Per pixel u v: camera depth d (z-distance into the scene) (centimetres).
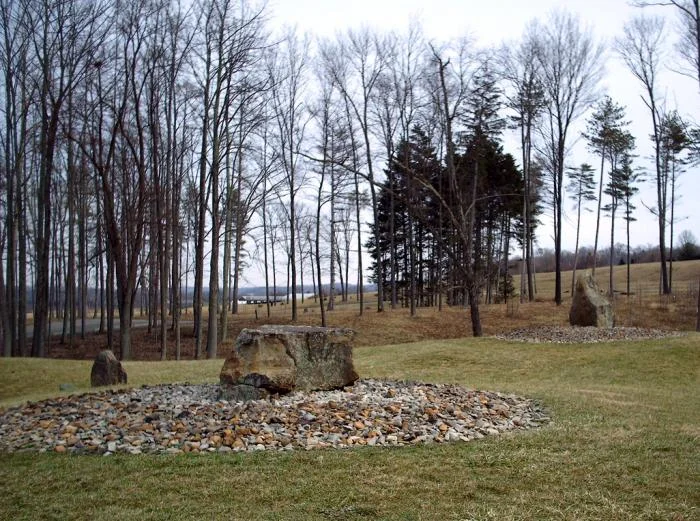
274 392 846
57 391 1321
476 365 1517
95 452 643
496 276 3825
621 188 3650
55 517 475
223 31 2067
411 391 920
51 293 3145
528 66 3108
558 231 3173
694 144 2528
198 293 2292
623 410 859
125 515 474
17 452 653
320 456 602
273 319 3072
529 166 3497
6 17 2142
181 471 569
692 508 473
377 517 461
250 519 459
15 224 2412
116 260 2017
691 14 2284
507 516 457
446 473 556
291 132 2848
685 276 4934
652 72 3250
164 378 1372
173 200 2334
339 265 4631
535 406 888
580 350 1614
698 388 1184
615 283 4994
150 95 2148
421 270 4088
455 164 3056
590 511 468
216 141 2117
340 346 942
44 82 2117
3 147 2458
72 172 2597
